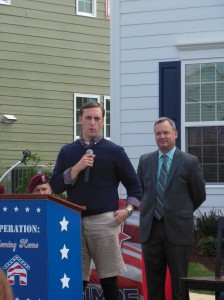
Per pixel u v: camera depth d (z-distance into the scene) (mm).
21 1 21125
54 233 6129
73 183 7152
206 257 12328
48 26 21656
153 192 7914
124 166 7262
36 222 6062
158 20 14891
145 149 14906
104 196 7148
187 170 7863
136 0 15023
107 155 7188
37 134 21422
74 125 22188
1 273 3090
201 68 14578
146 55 14953
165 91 14781
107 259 7164
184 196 7879
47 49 21641
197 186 7891
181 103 14625
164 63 14805
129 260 8016
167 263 7973
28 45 21281
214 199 14289
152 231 7891
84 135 7309
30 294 6070
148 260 7910
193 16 14672
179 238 7809
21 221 6105
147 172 8016
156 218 7867
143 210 7938
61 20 21938
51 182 7293
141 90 14961
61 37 21922
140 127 14945
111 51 15203
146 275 7973
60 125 21922
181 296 7320
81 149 7277
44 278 6031
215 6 14523
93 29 22625
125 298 8031
